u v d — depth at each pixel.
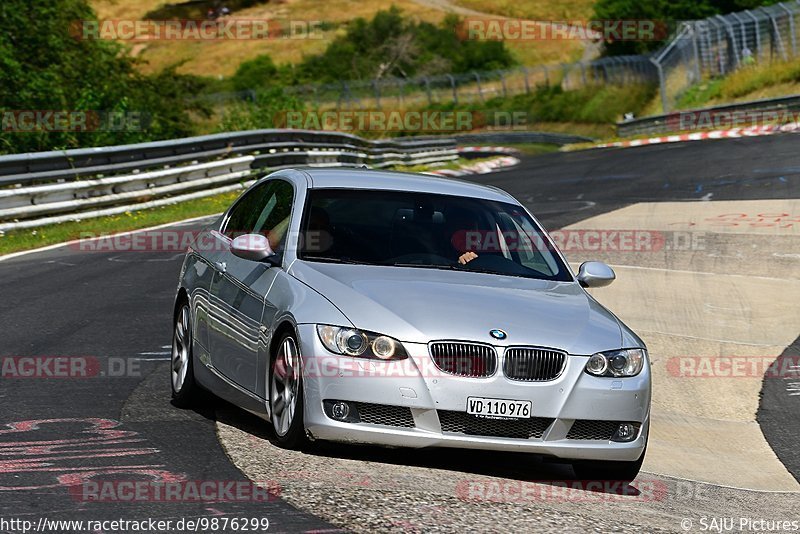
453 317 17.06
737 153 93.62
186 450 17.20
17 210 50.81
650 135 142.12
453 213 20.78
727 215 57.12
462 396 16.50
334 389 16.48
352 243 19.31
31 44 91.75
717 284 40.62
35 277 38.81
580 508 16.11
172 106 116.31
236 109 108.31
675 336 33.28
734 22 160.75
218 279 20.39
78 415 19.62
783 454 23.42
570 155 122.31
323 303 17.16
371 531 13.41
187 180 67.25
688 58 171.50
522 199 71.00
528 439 16.86
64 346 26.69
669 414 26.30
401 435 16.44
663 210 60.28
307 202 20.06
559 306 18.52
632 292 39.16
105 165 58.75
